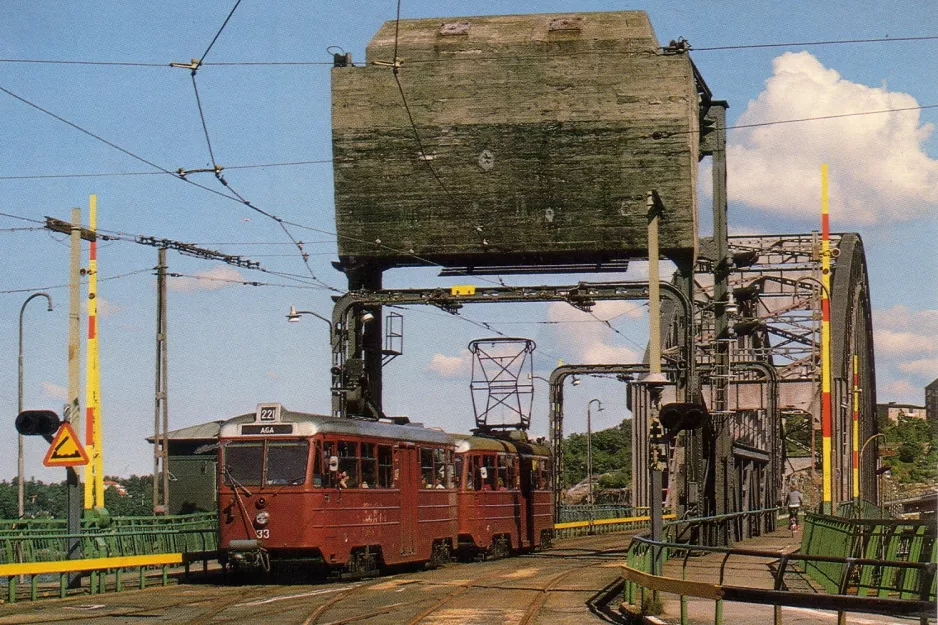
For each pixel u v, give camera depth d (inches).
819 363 3314.5
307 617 815.1
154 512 1674.5
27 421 1007.0
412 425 1398.9
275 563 1141.1
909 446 7367.1
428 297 1652.3
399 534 1259.2
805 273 3516.2
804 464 4067.4
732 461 1820.9
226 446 1133.7
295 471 1112.2
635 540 800.9
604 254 1720.0
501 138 1651.1
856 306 3602.4
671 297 1632.6
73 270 1120.8
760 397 3265.3
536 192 1673.2
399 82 1628.9
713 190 1740.9
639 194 1663.4
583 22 1663.4
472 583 1098.7
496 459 1558.8
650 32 1649.9
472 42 1642.5
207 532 1390.3
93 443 1535.4
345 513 1151.0
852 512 1999.3
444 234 1704.0
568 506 2694.4
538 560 1519.4
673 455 1675.7
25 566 972.6
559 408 2356.1
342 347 1664.6
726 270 1742.1
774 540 2095.2
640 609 781.3
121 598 987.3
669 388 3198.8
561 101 1637.6
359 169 1683.1
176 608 892.6
